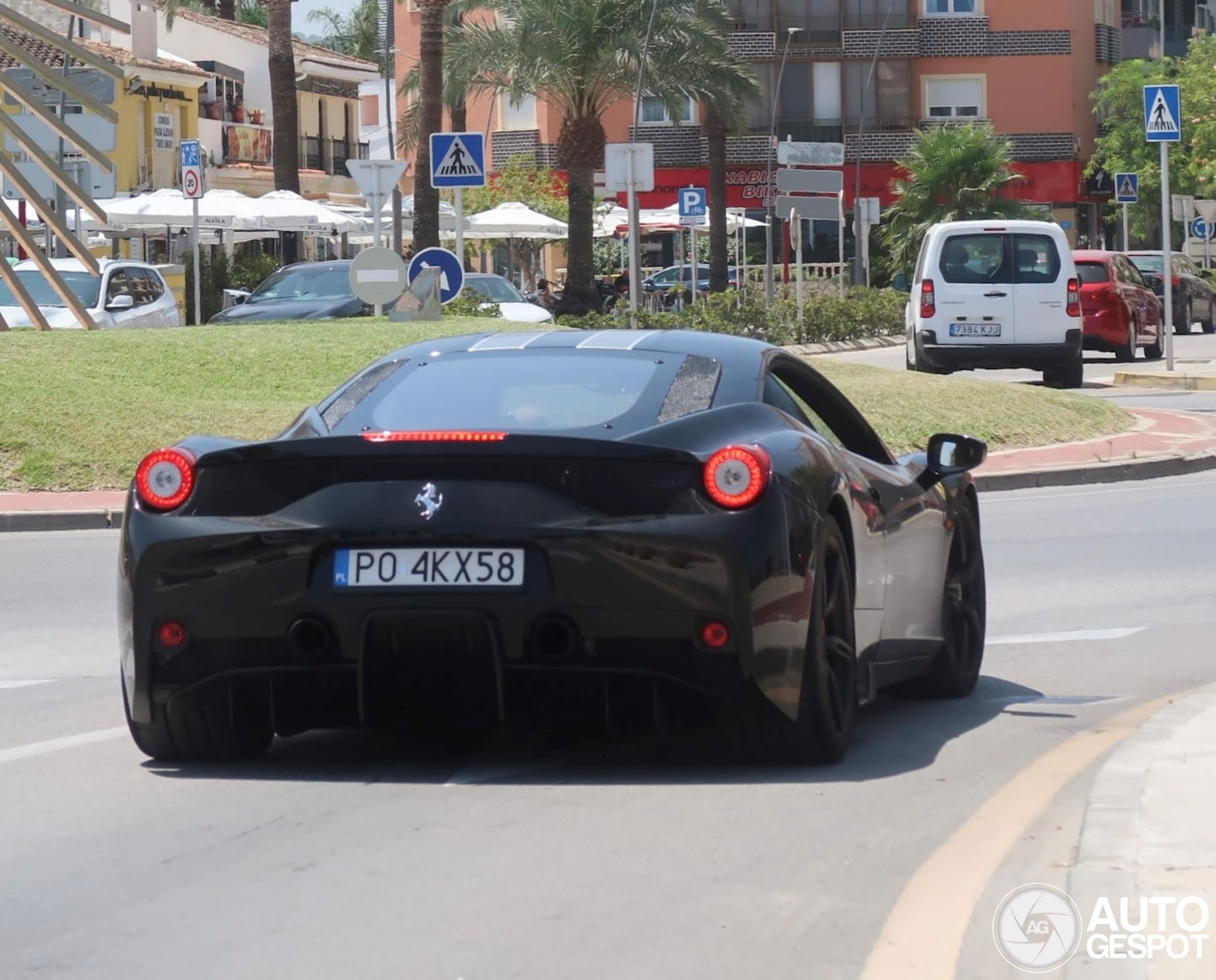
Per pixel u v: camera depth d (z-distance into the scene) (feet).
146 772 40.42
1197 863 30.66
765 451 37.27
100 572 77.61
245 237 315.78
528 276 362.53
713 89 338.54
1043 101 453.58
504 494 36.29
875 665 43.73
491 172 431.43
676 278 382.42
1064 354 164.25
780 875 31.65
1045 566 75.61
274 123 298.35
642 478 36.37
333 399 41.01
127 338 132.57
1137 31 488.44
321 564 36.81
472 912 29.63
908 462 48.85
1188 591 68.64
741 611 36.01
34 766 41.19
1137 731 43.45
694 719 37.70
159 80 371.97
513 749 42.42
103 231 269.85
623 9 312.71
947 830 34.63
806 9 449.48
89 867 32.68
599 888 30.91
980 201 406.62
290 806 36.96
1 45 139.03
